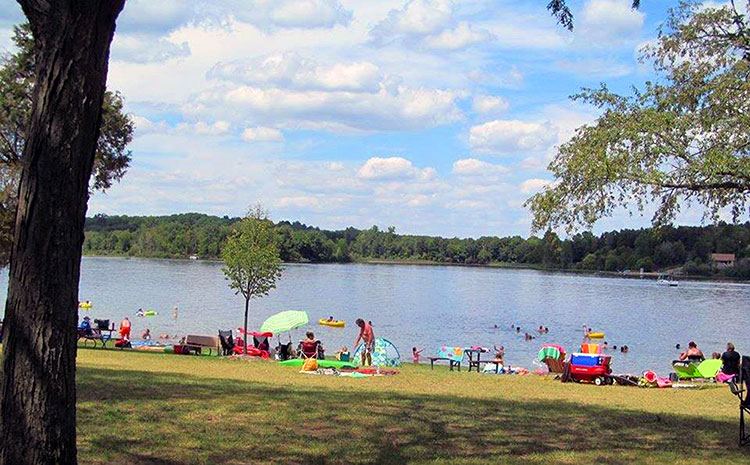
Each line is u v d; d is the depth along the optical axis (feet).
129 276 349.20
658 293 344.28
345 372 66.13
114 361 69.21
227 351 97.45
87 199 18.29
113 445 26.86
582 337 172.55
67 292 17.67
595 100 38.75
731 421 40.70
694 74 38.09
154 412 33.55
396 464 26.45
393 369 74.84
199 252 547.08
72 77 17.74
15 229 17.66
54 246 17.46
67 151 17.65
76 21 17.74
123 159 101.14
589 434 34.09
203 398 38.58
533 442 31.58
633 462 28.27
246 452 27.04
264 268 113.70
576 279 497.87
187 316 191.31
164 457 25.72
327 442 29.35
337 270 524.93
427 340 160.86
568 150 38.50
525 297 312.71
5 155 91.20
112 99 98.32
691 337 174.81
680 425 38.11
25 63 90.63
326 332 168.04
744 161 35.50
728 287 404.77
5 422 17.11
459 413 38.37
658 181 36.24
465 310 242.37
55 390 17.34
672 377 86.38
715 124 36.22
